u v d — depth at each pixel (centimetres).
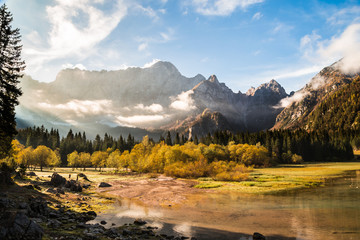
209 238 1836
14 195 2538
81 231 1681
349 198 3441
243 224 2261
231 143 13550
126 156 11112
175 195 4206
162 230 2027
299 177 6531
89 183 6009
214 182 6103
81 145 17500
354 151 18212
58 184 4634
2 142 3469
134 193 4484
